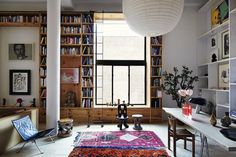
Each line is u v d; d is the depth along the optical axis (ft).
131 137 16.21
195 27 23.43
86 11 22.52
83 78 22.50
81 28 22.08
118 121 20.27
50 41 17.65
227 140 7.90
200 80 22.74
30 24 21.99
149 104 22.74
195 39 23.39
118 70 24.18
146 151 13.08
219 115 18.35
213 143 15.07
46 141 15.53
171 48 23.30
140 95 24.22
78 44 22.03
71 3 21.76
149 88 22.72
